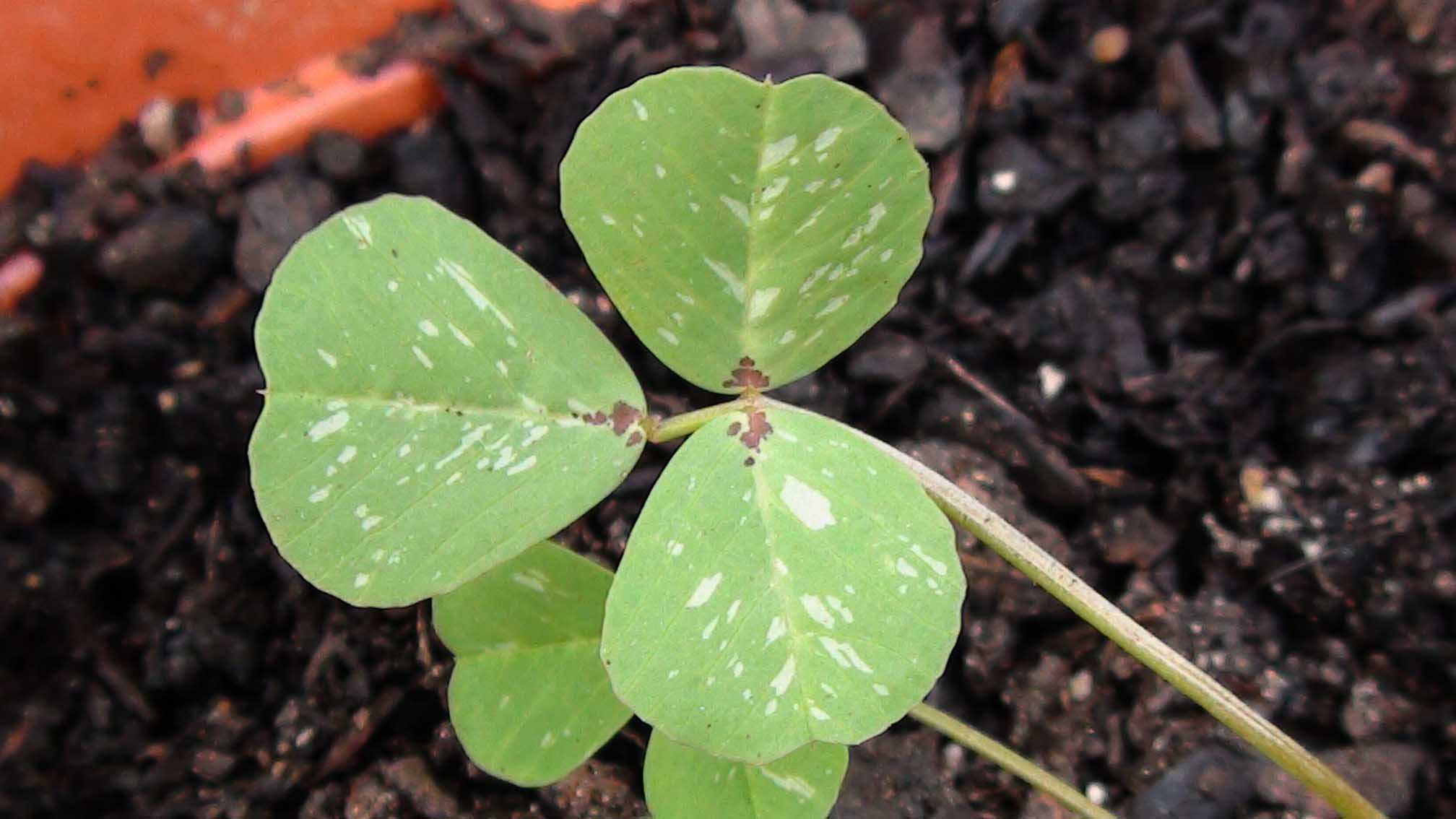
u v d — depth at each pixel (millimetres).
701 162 81
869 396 123
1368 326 117
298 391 79
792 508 84
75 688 113
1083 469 119
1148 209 124
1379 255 120
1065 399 121
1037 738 109
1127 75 127
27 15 116
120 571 117
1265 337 120
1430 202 119
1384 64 124
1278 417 119
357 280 80
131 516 119
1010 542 92
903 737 107
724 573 82
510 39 124
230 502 119
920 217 83
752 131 79
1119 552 115
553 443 85
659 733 93
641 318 86
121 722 113
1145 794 103
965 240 126
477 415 83
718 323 87
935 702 112
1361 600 109
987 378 122
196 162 122
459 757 109
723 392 89
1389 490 112
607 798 107
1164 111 125
